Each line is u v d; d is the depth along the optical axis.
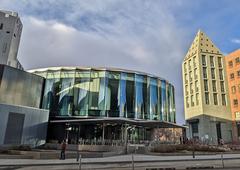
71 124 38.97
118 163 19.39
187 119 65.88
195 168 15.77
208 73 63.16
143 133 40.88
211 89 61.91
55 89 41.38
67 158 23.11
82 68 41.41
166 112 44.69
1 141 28.80
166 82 46.56
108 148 30.73
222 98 62.69
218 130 59.88
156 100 42.88
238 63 61.47
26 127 32.28
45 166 17.00
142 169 15.31
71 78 41.12
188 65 69.06
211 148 32.50
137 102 40.41
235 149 35.66
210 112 59.97
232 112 61.56
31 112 33.50
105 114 38.31
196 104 63.09
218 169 15.10
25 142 31.84
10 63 51.94
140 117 39.81
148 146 31.80
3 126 29.30
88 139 36.31
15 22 54.22
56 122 39.16
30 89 38.03
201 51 64.94
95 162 19.28
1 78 33.38
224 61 66.06
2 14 53.94
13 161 19.41
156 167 16.50
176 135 47.25
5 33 52.56
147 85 42.50
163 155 27.70
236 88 61.16
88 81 40.34
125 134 34.47
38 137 33.94
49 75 42.50
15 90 35.22
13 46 53.47
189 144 34.16
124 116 38.72
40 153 22.47
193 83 65.44
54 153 23.22
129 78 41.25
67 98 40.16
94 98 39.28
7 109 30.19
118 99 39.44
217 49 66.75
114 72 40.94
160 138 44.12
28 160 20.61
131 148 31.33
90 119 34.50
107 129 37.34
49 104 40.66
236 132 59.38
